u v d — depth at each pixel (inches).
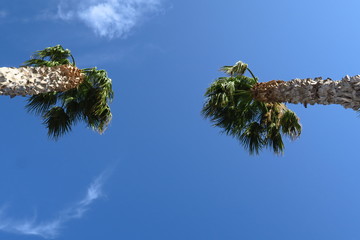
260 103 521.0
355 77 388.2
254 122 523.2
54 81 448.5
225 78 528.4
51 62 516.7
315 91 411.8
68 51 532.7
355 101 382.3
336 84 398.0
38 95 517.0
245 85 527.2
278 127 518.9
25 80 424.2
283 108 526.6
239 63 525.7
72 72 471.2
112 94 538.9
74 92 526.9
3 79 406.9
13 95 420.8
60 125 524.4
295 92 428.1
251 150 515.8
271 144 518.6
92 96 525.0
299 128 522.6
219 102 500.4
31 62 519.8
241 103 519.8
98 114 525.3
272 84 463.8
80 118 538.6
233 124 522.9
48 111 526.9
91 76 526.0
